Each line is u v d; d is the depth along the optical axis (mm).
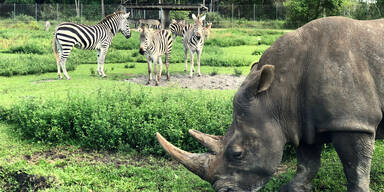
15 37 22828
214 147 3402
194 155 3381
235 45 22453
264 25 36000
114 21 12859
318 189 4453
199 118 5859
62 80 11188
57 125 6195
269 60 3520
